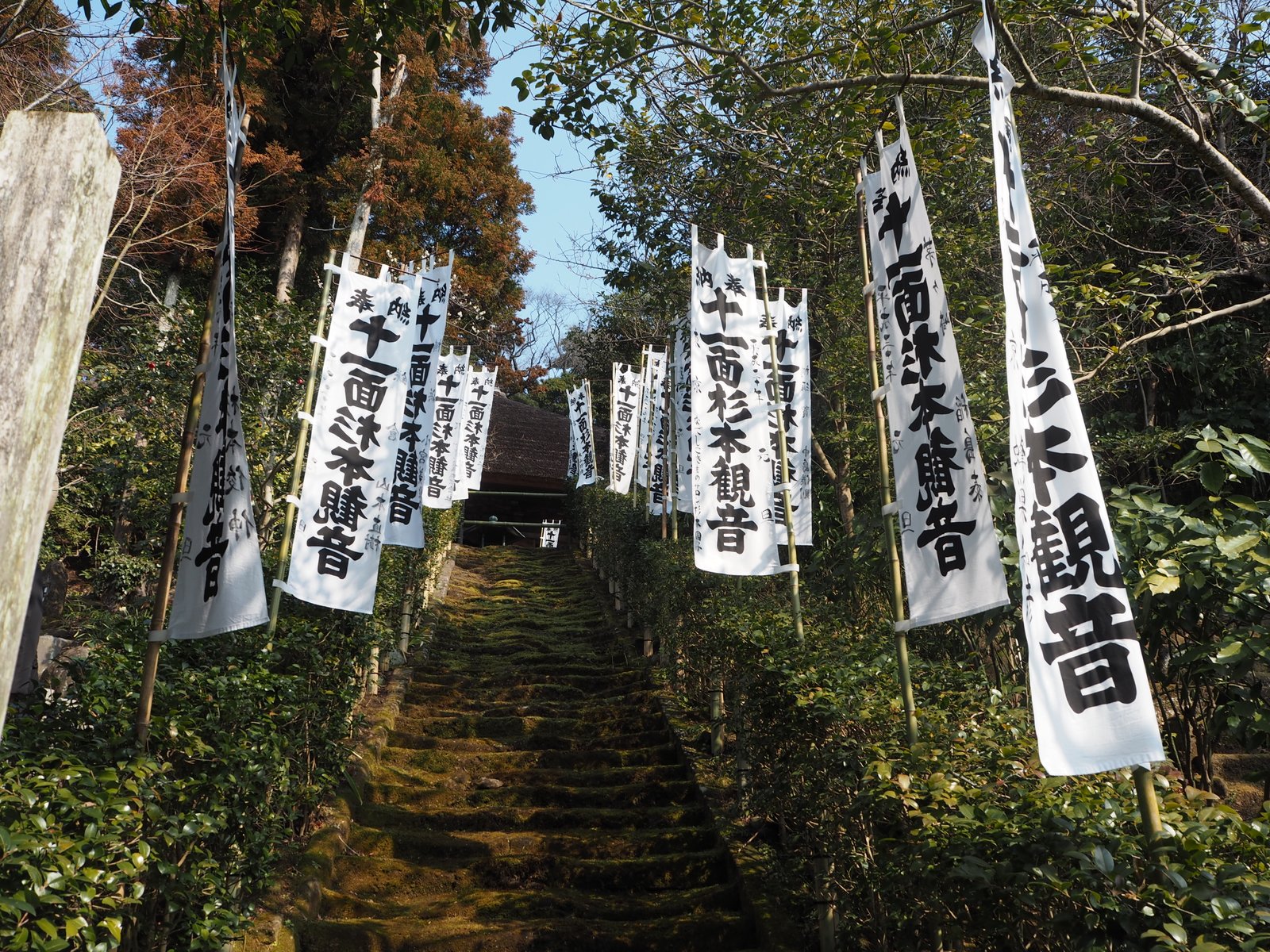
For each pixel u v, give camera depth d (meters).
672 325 10.70
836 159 7.75
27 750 3.00
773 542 6.57
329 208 14.38
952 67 7.71
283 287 14.83
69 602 10.59
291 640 5.38
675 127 8.89
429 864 6.22
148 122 11.47
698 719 8.48
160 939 3.45
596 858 6.39
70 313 1.95
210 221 13.52
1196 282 5.71
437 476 12.38
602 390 23.78
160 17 5.29
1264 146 7.17
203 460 3.80
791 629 6.12
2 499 1.80
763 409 6.81
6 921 2.21
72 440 9.70
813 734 4.59
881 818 3.55
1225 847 2.54
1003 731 3.89
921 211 4.05
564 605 14.97
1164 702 5.22
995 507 4.63
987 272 8.20
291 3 5.16
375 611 7.96
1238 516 3.96
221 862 3.94
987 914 2.77
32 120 1.99
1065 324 6.37
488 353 19.28
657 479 11.27
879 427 4.36
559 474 23.55
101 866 2.56
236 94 3.93
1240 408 8.25
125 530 11.98
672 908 5.70
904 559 3.87
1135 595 3.54
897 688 4.58
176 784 3.30
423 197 15.44
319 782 5.77
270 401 7.64
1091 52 6.48
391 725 8.38
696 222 10.00
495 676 10.49
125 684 3.74
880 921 4.01
